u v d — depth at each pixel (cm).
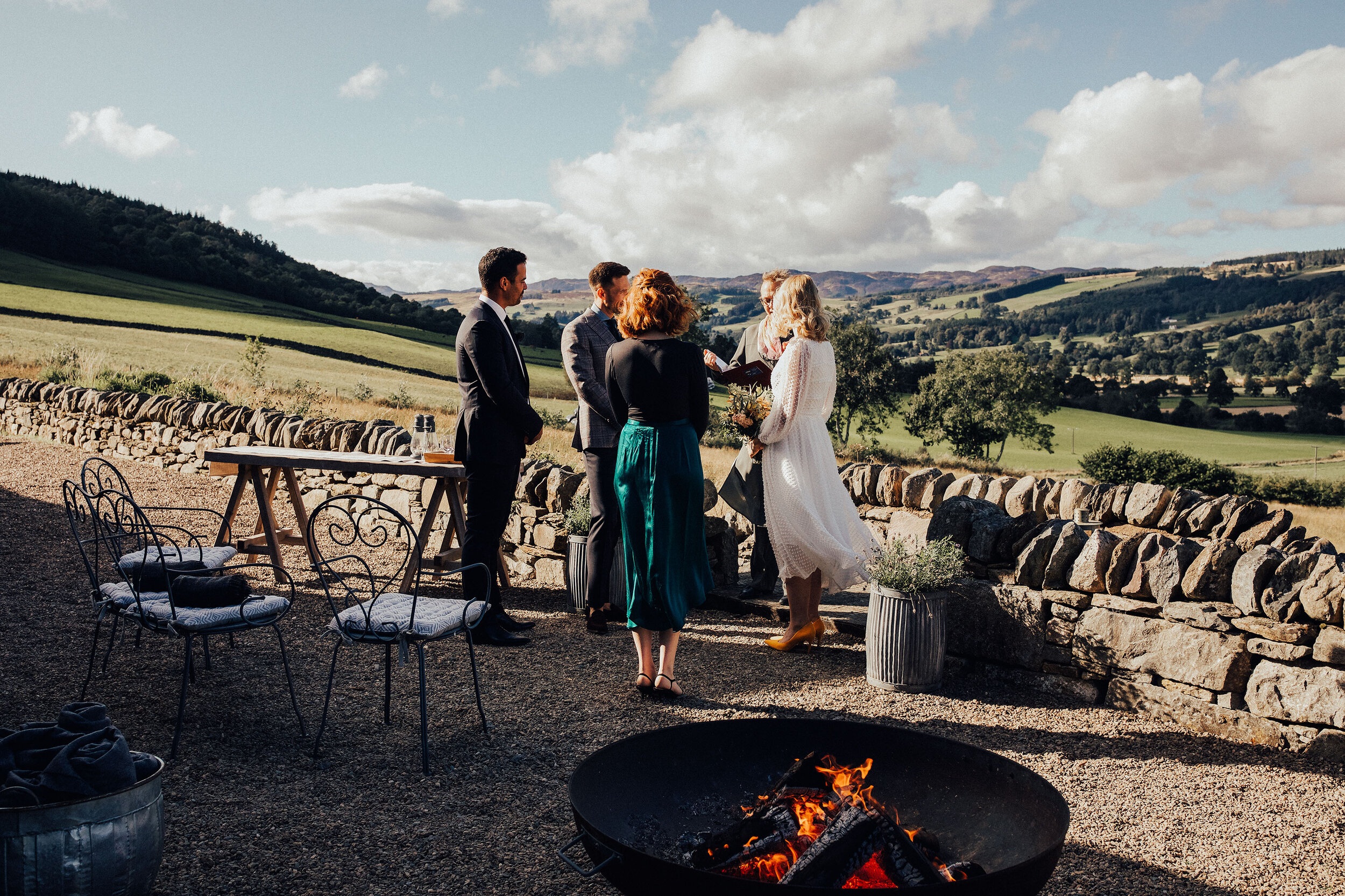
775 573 620
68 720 235
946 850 252
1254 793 337
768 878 233
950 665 488
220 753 350
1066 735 395
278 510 889
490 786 330
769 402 492
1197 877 275
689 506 416
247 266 9725
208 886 254
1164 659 414
